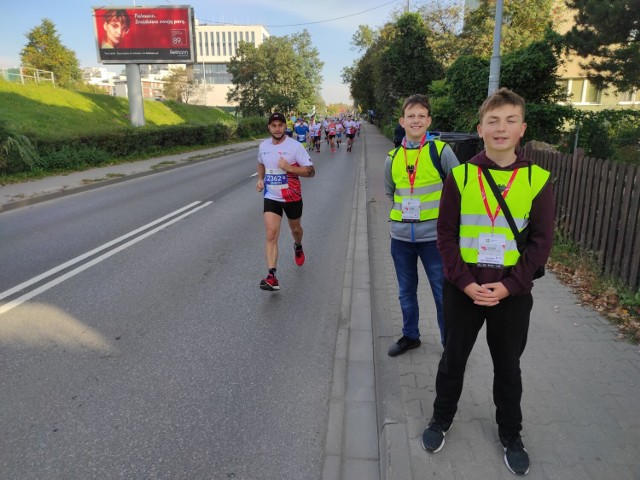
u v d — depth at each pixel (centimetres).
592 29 1402
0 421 303
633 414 278
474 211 221
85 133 1767
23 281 558
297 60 6431
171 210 987
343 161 2089
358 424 305
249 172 1683
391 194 354
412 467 241
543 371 324
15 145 1379
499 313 228
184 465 266
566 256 558
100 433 292
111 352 392
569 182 599
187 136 2639
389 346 369
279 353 395
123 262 630
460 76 1728
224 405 322
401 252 343
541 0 2525
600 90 1580
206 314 470
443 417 256
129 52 2745
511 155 220
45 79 3183
